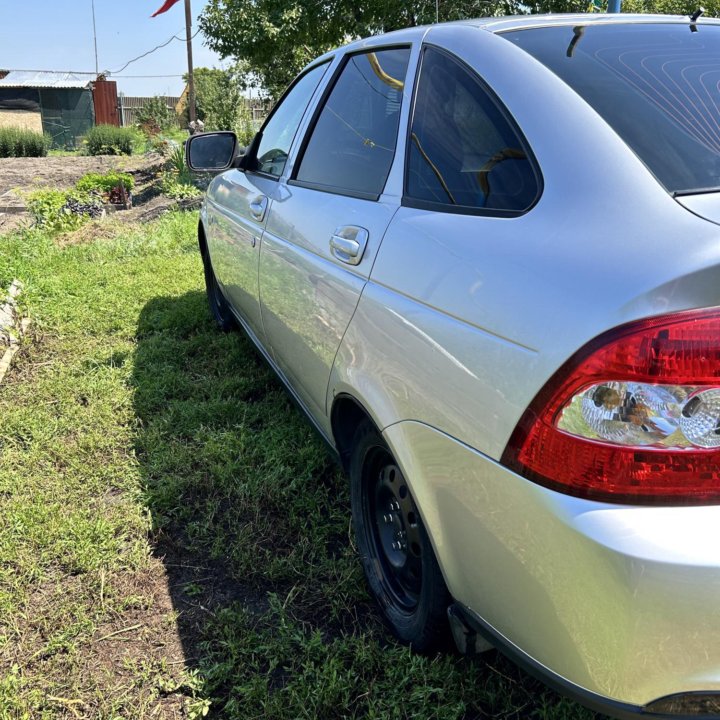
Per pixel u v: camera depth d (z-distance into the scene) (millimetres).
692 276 1211
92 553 2617
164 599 2438
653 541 1231
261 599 2434
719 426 1235
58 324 5156
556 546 1337
